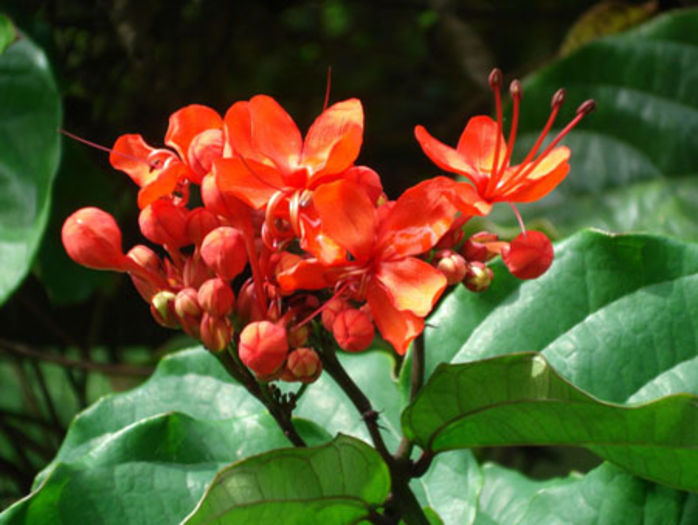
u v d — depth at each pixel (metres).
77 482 0.28
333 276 0.25
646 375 0.29
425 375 0.31
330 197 0.24
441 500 0.31
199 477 0.29
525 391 0.25
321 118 0.25
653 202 0.40
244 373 0.26
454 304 0.31
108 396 0.33
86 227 0.26
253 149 0.25
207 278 0.26
